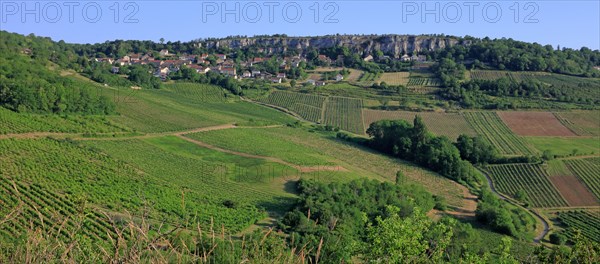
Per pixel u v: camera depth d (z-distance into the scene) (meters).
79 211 9.57
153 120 109.62
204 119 118.69
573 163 99.44
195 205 58.88
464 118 135.25
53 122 90.19
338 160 94.94
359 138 117.19
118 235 8.14
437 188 84.81
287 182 75.25
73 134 87.12
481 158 102.25
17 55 127.75
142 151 85.38
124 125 101.12
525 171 95.94
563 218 75.94
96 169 69.06
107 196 56.84
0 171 60.22
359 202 63.19
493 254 48.25
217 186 71.00
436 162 96.12
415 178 89.50
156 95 140.38
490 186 91.38
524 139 119.06
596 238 67.81
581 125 127.56
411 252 17.19
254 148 95.69
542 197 85.75
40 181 59.06
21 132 80.75
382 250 17.31
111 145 85.50
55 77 111.88
